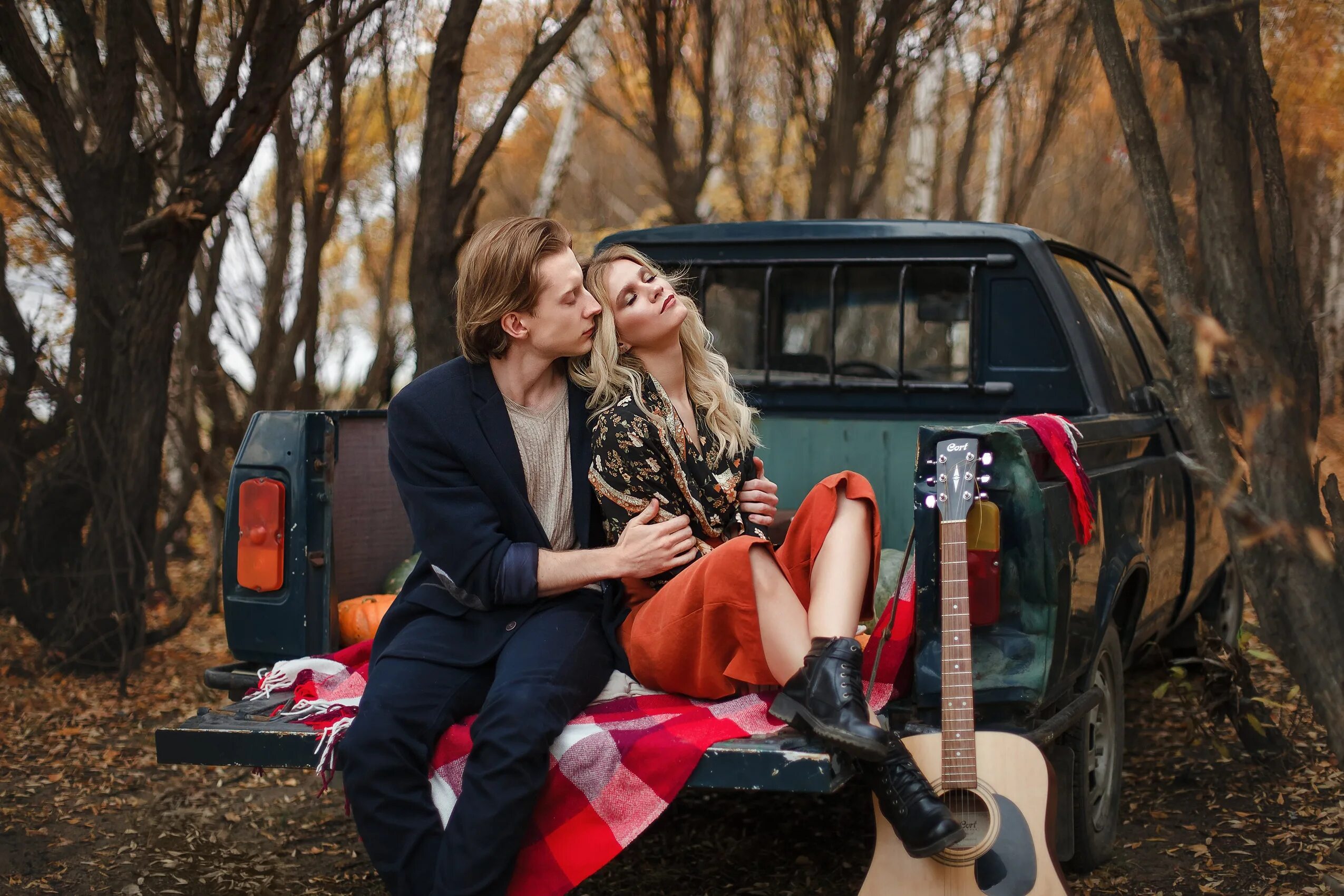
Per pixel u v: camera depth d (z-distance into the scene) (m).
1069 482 2.63
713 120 9.73
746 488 2.72
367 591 3.33
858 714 2.20
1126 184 9.40
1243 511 2.32
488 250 2.57
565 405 2.69
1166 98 6.84
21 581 6.05
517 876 2.29
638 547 2.51
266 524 2.95
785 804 3.81
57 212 6.46
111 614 5.91
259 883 3.27
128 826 3.83
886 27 8.00
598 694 2.57
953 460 2.37
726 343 4.32
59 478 6.11
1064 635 2.52
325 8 7.19
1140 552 3.28
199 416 9.33
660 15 9.09
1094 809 3.21
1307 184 6.00
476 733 2.32
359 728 2.38
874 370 4.16
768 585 2.40
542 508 2.66
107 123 5.97
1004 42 8.61
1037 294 3.89
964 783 2.29
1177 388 2.74
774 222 4.18
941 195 11.48
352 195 9.87
